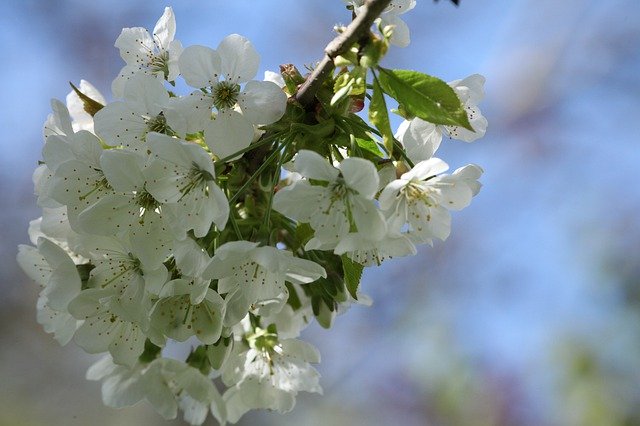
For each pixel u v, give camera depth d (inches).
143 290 23.1
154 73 24.0
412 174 22.7
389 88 22.6
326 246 22.6
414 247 22.7
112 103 23.2
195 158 22.7
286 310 24.5
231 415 24.8
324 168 22.3
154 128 23.3
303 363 24.5
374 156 23.1
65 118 23.5
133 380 24.5
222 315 22.8
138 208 23.0
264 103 23.0
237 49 23.1
